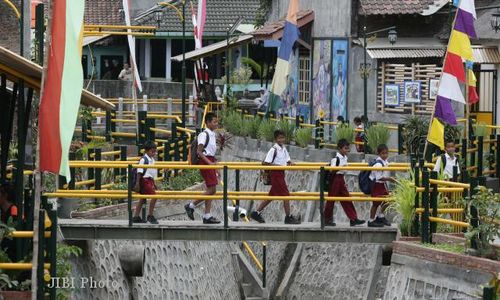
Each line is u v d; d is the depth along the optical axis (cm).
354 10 7575
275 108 7881
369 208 5831
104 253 4525
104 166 4328
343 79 7656
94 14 11069
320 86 7925
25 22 6047
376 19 7538
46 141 3412
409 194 4331
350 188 6028
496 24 6781
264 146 7169
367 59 7512
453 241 4159
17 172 3691
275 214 6812
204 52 8906
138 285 4759
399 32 7481
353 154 6294
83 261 4372
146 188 4406
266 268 6438
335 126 7162
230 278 6062
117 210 4962
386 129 6312
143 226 4341
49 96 3419
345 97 7625
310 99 8050
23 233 3488
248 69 9519
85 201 5031
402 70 7319
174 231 4369
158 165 4350
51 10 3422
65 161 3419
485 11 6938
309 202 6488
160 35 10750
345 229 4419
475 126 6147
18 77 3669
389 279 4247
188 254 5375
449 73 4991
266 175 4497
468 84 5969
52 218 3475
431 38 7450
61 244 3997
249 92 9581
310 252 6188
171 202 5444
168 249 5141
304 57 8175
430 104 7150
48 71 3419
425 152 5044
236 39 9144
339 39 7694
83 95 3825
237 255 6266
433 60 7306
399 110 7288
